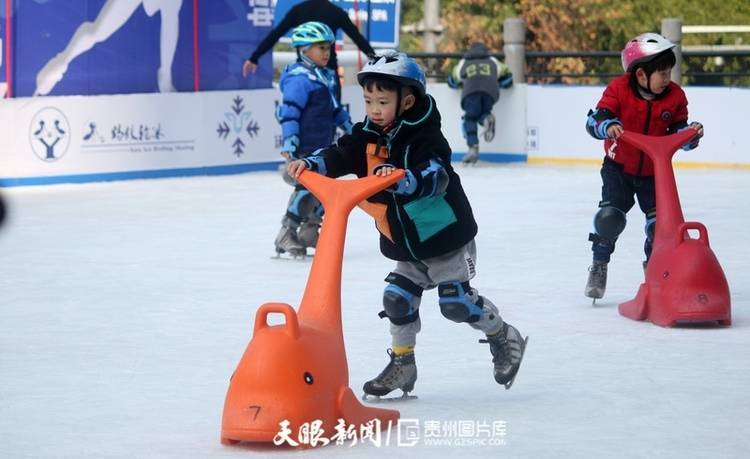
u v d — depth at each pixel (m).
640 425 11.72
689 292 16.58
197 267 22.25
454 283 12.20
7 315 17.83
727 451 10.79
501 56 45.59
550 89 42.19
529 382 13.60
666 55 17.19
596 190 34.31
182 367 14.43
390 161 11.58
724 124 39.38
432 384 13.55
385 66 11.34
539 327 16.80
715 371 14.09
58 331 16.66
